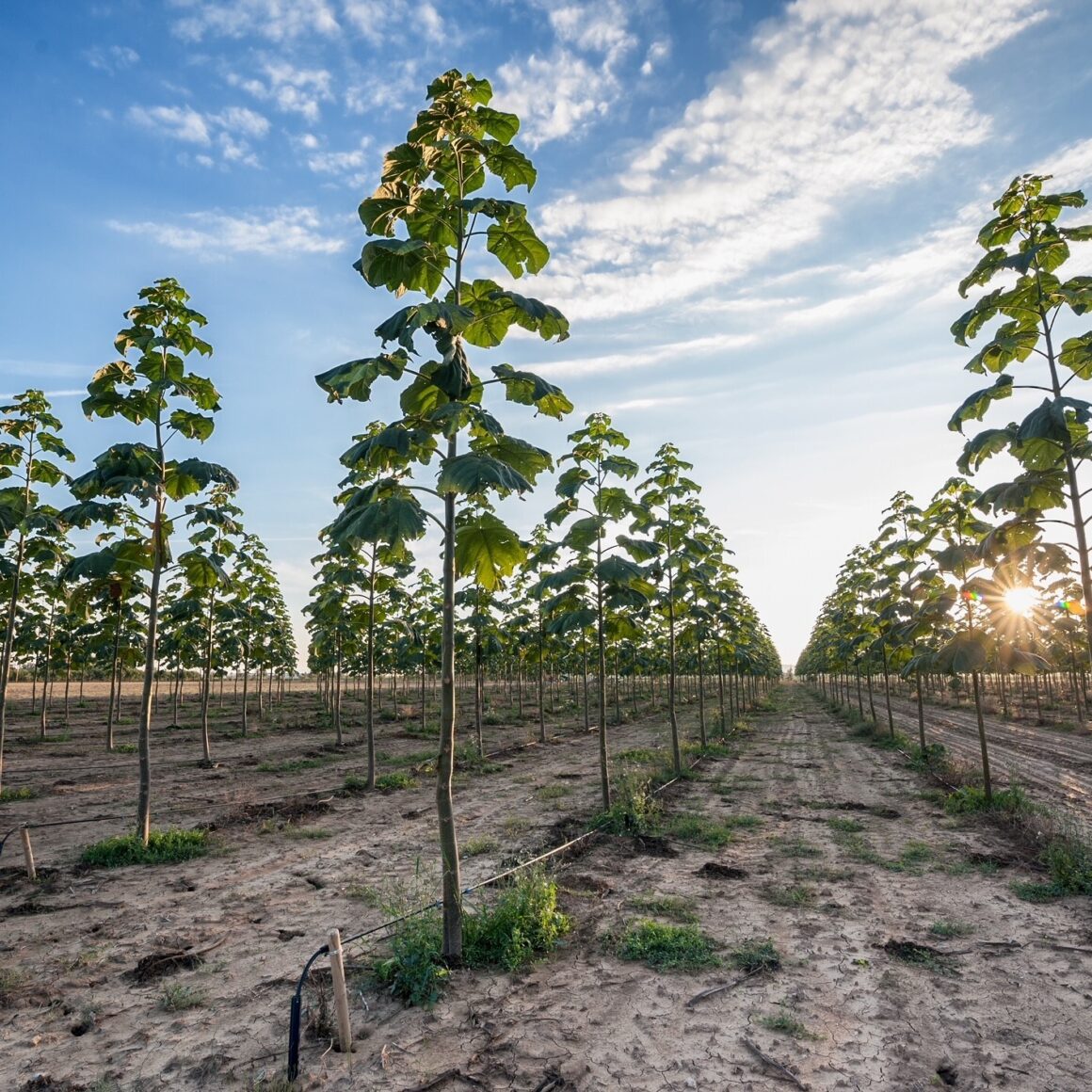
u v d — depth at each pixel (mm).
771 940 6855
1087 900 7816
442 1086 4566
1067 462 8023
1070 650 26469
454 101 6035
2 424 13352
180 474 10836
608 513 11969
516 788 16438
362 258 5801
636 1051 4922
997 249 8234
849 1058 4789
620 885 8719
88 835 12047
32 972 6438
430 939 6332
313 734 29969
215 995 5926
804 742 25938
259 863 10031
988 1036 5059
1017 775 17766
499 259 6613
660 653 35625
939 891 8305
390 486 6410
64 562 14539
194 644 26953
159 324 11094
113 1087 4633
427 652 26453
